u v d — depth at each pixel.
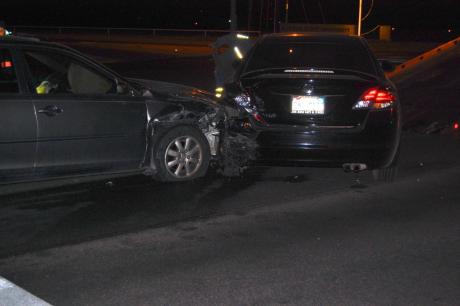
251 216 6.00
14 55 6.19
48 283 4.39
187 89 7.63
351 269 4.68
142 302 4.10
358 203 6.49
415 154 8.98
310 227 5.69
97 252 5.01
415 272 4.62
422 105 13.22
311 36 7.88
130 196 6.65
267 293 4.24
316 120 6.52
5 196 6.63
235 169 7.46
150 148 7.06
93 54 34.47
